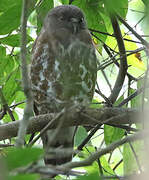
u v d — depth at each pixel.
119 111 5.99
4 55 6.99
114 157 8.12
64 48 7.18
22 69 4.40
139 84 6.88
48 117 5.93
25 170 3.26
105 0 3.72
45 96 7.27
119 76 7.05
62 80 7.00
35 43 7.57
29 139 7.05
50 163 6.27
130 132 7.45
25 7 4.57
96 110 5.96
